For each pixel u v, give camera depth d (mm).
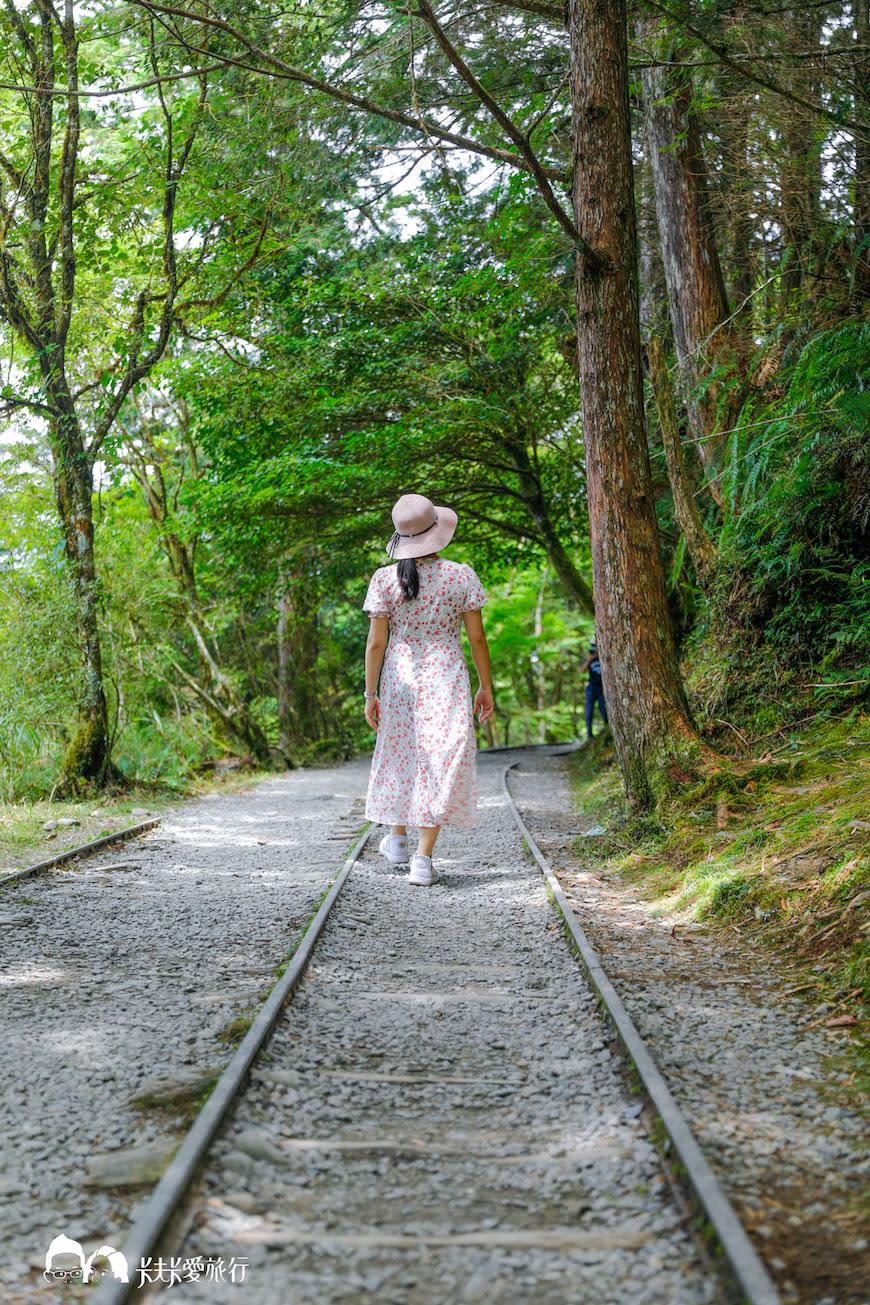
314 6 8867
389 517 17172
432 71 9602
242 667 23672
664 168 10039
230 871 7465
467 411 14773
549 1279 2207
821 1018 3848
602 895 6137
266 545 17234
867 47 7824
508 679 31656
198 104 10969
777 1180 2607
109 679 13984
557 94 8164
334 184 10719
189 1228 2361
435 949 5059
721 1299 2100
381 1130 2980
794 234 9258
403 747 6629
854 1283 2145
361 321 15828
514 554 21000
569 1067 3451
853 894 4684
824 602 8008
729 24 8062
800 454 7895
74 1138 2893
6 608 11977
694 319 10031
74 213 12156
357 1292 2158
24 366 11898
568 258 11930
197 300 13711
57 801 11625
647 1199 2533
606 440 7180
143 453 18141
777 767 6785
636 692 7211
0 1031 3787
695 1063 3424
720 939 5008
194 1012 4020
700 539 8875
